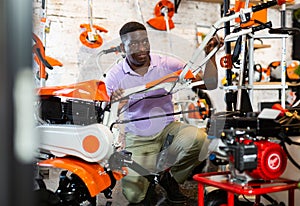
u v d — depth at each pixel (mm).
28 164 556
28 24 541
